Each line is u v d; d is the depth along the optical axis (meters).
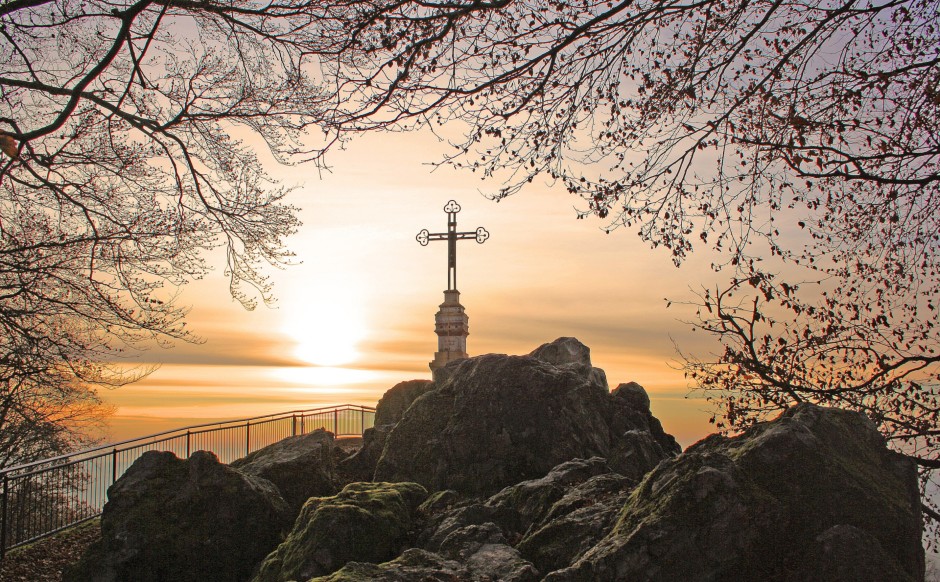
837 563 6.04
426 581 7.49
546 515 9.29
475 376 15.79
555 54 8.05
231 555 11.94
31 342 15.22
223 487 12.45
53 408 21.47
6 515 12.45
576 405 14.92
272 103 15.19
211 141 16.56
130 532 11.74
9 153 9.56
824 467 6.81
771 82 9.11
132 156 16.06
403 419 15.84
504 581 7.42
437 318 22.89
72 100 12.95
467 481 14.27
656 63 9.34
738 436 7.87
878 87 9.32
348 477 15.83
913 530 6.48
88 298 15.94
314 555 9.51
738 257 10.38
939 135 10.03
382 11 8.00
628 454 14.03
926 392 12.00
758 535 6.43
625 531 6.89
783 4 9.00
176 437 16.70
